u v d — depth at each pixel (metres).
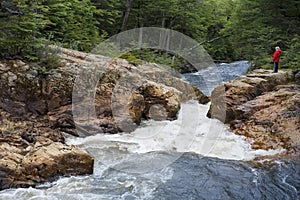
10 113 7.09
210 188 5.51
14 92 7.30
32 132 6.72
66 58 8.69
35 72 7.72
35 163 5.28
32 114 7.38
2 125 6.63
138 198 5.11
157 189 5.40
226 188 5.51
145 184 5.55
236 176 5.92
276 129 7.82
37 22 8.37
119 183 5.52
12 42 7.71
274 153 6.95
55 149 5.75
